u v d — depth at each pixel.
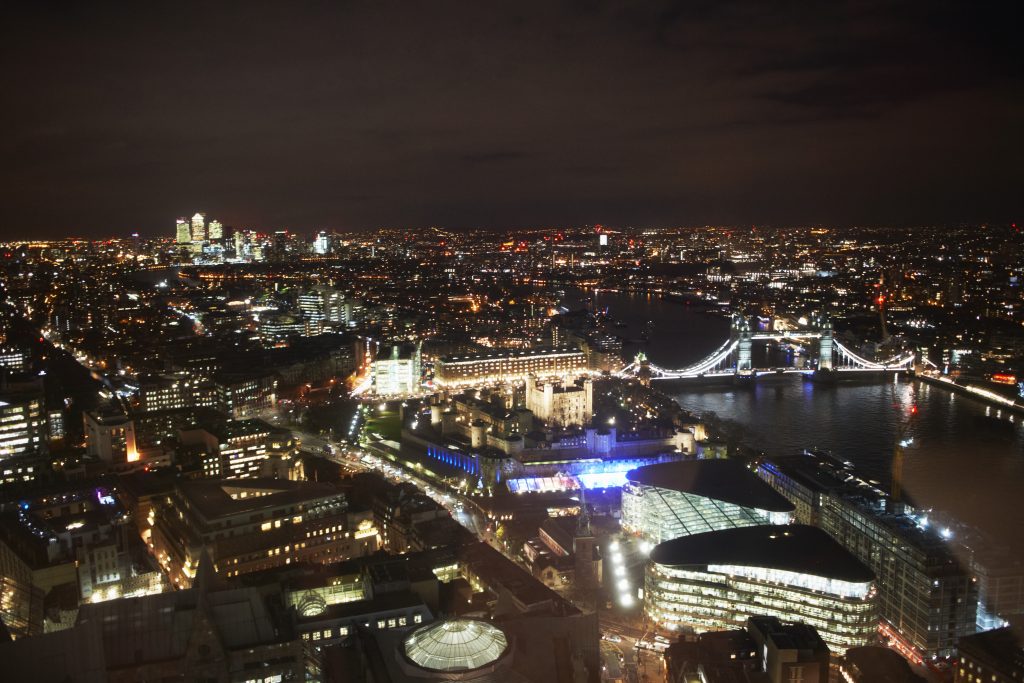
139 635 178.88
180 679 175.25
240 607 188.00
